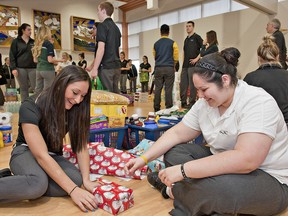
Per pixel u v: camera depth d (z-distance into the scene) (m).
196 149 1.40
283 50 3.59
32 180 1.25
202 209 1.12
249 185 1.03
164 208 1.30
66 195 1.40
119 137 2.21
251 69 7.25
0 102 4.84
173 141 1.40
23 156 1.38
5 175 1.40
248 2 5.66
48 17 8.85
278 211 1.16
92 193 1.32
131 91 9.09
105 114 2.15
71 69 1.32
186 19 8.91
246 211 1.08
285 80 1.60
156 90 4.17
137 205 1.33
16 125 3.44
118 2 9.50
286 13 6.29
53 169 1.28
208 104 1.18
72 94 1.30
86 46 9.69
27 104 1.33
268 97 1.09
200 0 8.30
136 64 11.16
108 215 1.22
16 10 8.19
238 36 7.45
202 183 1.07
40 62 3.77
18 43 4.11
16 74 4.17
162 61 4.02
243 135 1.04
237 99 1.11
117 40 3.06
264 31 6.86
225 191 1.02
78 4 9.45
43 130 1.37
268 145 1.01
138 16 10.66
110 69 3.02
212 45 4.21
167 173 1.11
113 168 1.68
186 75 4.67
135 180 1.64
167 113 2.68
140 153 1.94
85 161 1.48
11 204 1.32
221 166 1.02
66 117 1.42
